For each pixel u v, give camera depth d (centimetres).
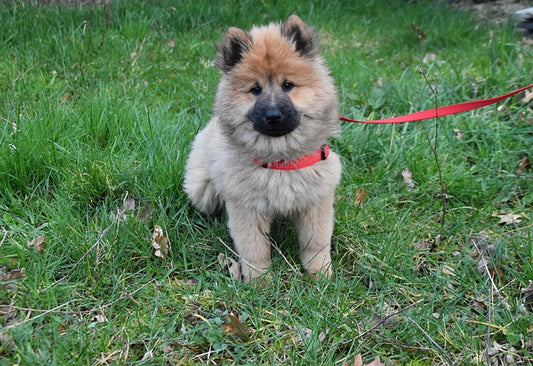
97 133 148
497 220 138
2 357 101
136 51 189
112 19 205
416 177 148
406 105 171
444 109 135
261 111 111
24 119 146
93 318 112
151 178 138
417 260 126
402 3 268
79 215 130
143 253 123
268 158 115
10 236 123
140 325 110
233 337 110
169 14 212
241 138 115
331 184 119
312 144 116
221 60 117
